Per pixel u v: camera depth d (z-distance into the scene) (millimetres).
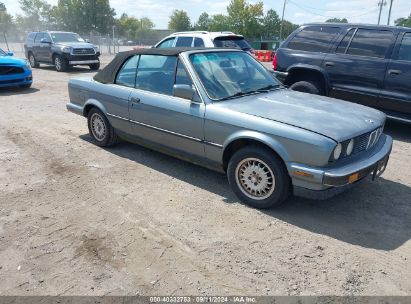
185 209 4051
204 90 4344
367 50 6938
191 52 4672
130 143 6281
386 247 3387
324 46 7484
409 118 6594
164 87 4773
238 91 4551
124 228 3678
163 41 11602
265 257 3225
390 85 6629
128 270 3066
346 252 3303
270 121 3791
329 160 3469
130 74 5289
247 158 3963
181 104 4473
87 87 5902
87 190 4512
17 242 3451
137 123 5141
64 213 3971
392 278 2973
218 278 2971
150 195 4383
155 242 3443
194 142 4453
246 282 2926
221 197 4336
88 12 67188
